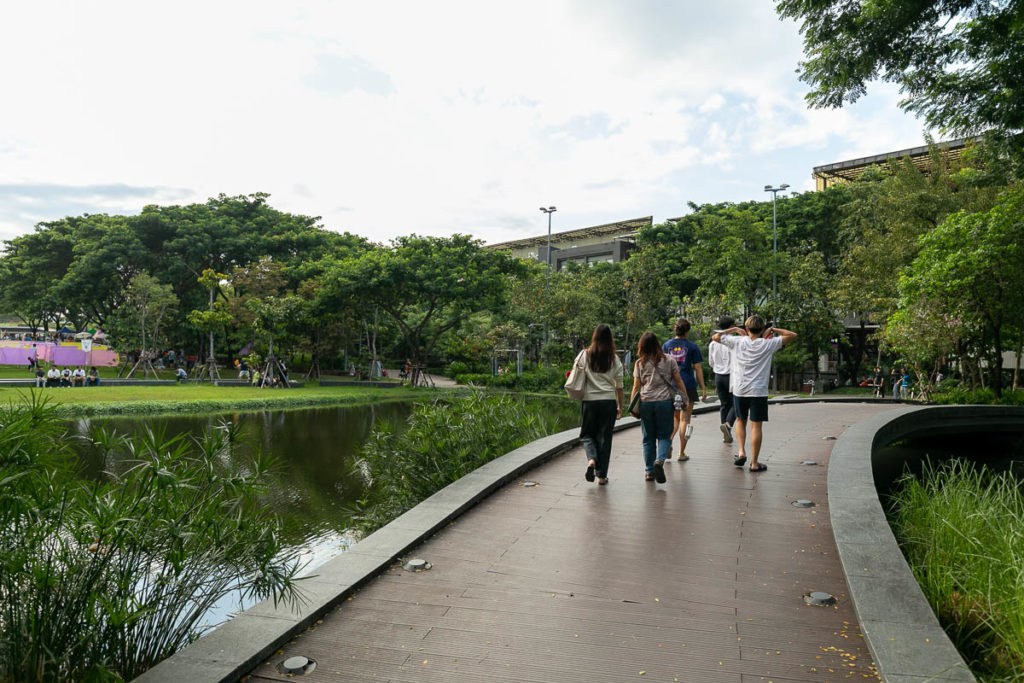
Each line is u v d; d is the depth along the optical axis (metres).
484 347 41.47
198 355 47.81
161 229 47.69
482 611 3.56
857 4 11.61
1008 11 10.91
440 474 7.95
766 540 4.81
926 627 3.15
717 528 5.11
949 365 27.09
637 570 4.20
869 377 38.38
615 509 5.69
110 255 44.28
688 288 45.66
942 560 4.76
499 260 38.03
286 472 11.13
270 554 3.56
